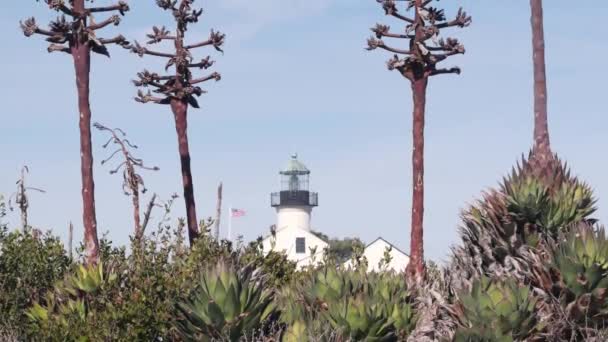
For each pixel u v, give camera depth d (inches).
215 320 1131.9
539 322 1146.0
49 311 1248.2
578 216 1288.1
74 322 1206.9
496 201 1286.9
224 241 1454.2
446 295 1248.2
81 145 1368.1
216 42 1667.1
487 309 1135.6
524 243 1274.6
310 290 1240.2
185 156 1649.9
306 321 1152.2
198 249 1362.0
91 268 1266.0
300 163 5836.6
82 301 1242.0
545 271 1181.1
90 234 1350.9
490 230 1285.7
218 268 1154.7
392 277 1325.0
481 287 1148.5
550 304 1178.6
